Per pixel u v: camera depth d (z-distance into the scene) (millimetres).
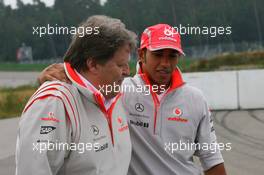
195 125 4574
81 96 3295
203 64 52531
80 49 3367
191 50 67188
